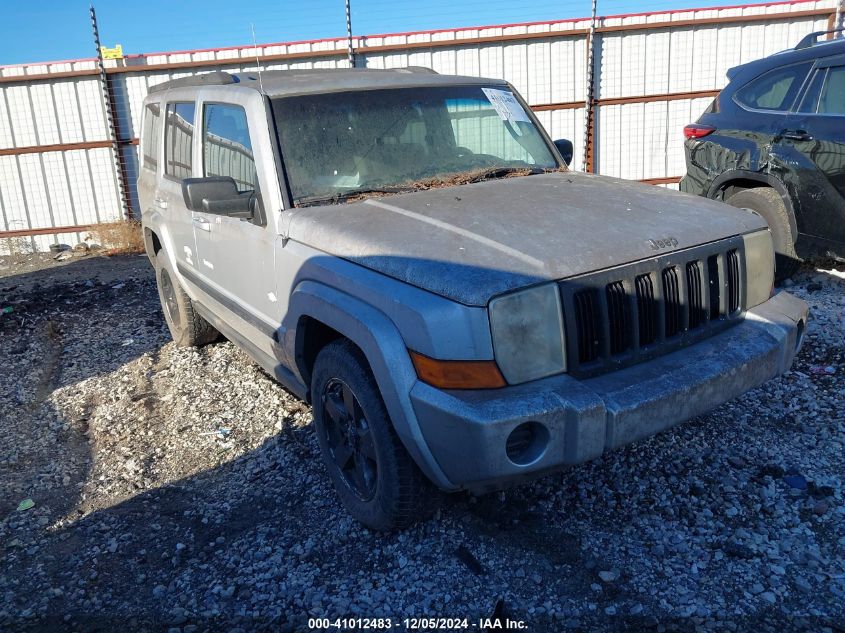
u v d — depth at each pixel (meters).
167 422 4.60
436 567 2.93
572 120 12.59
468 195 3.47
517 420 2.45
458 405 2.50
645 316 2.84
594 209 3.19
